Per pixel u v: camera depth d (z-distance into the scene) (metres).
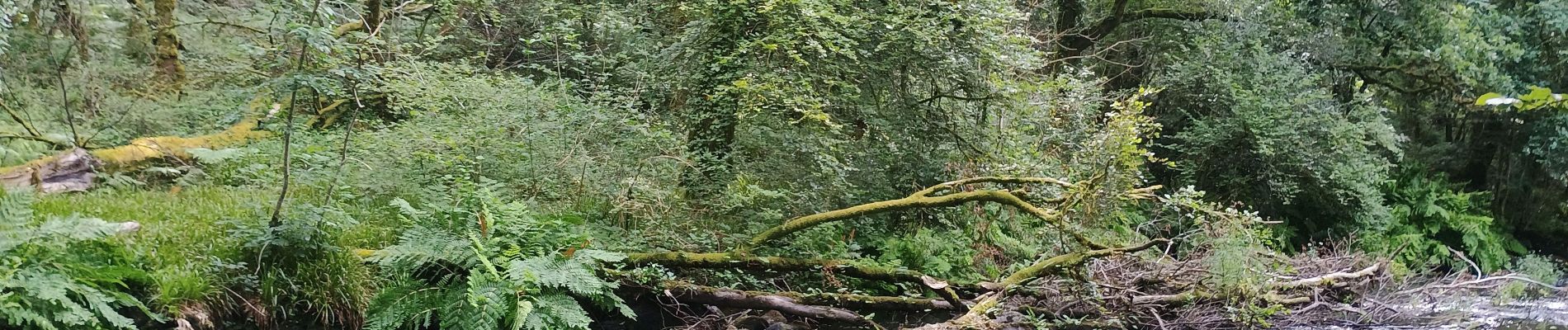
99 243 3.88
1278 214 11.27
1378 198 11.31
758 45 6.41
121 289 3.83
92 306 3.36
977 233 7.69
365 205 5.59
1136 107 6.94
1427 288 7.71
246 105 6.03
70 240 3.72
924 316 6.01
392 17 9.55
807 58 6.65
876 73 7.08
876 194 7.25
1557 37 12.10
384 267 4.60
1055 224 6.28
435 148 6.03
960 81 7.35
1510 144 14.28
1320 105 11.00
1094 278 6.55
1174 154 11.77
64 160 5.51
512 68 10.74
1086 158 7.27
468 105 7.21
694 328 5.36
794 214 6.70
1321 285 7.04
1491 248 12.18
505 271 4.38
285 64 4.61
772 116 6.79
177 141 6.50
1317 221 11.43
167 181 6.13
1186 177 11.36
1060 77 8.77
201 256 4.26
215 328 3.99
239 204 5.11
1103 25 12.91
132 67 8.02
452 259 4.45
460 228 4.73
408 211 4.63
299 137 6.39
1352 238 9.99
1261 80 11.09
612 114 6.75
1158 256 7.29
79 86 7.30
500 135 6.28
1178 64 11.92
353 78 4.91
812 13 6.21
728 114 6.74
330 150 6.20
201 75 8.02
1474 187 15.09
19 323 3.16
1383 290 7.49
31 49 7.41
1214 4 12.34
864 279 5.95
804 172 6.92
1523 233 14.62
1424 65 12.16
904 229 7.40
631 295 5.29
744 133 7.07
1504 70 12.27
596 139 6.59
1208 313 6.41
